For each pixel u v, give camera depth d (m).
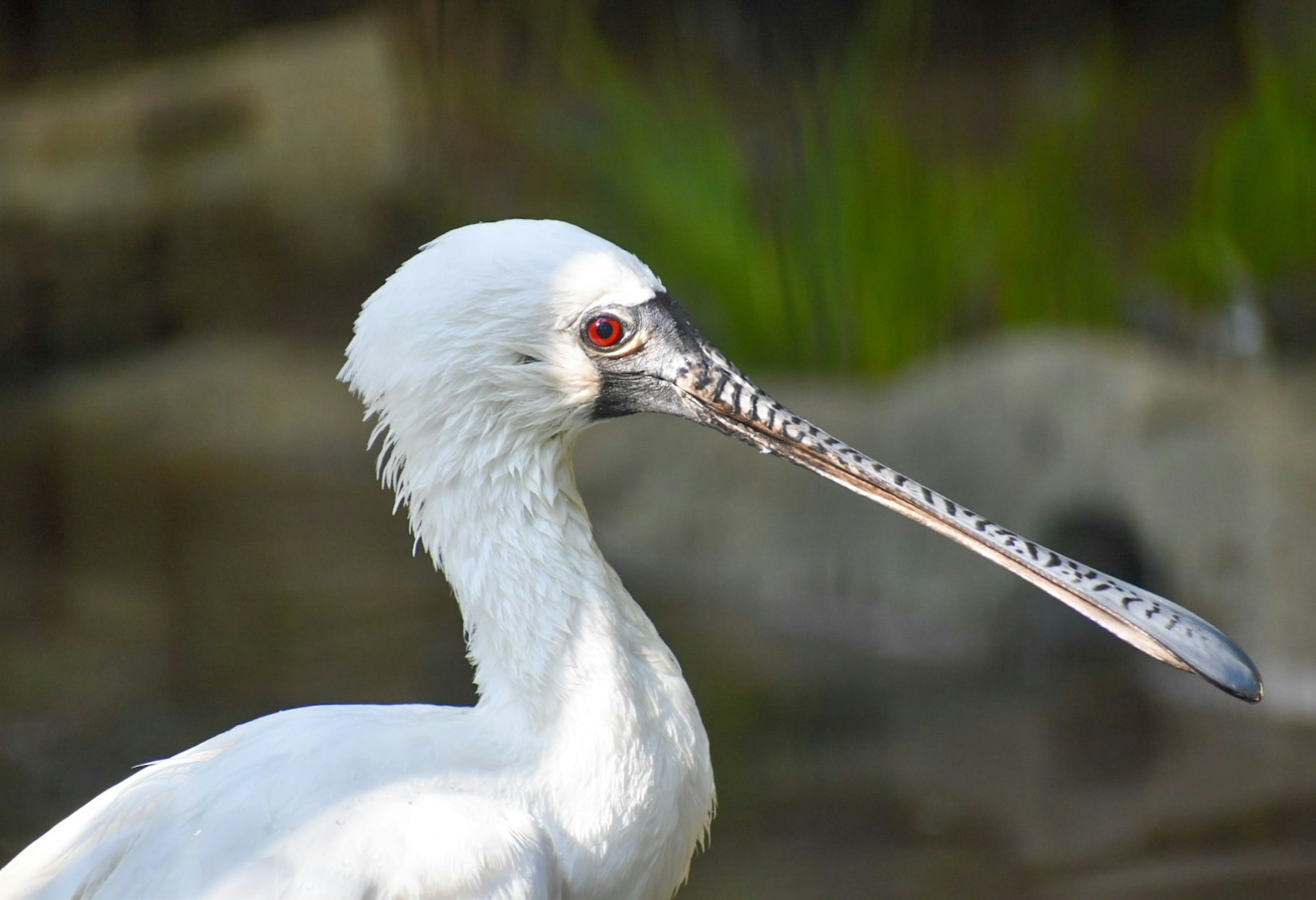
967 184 15.89
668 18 25.80
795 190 16.45
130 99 21.28
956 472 12.70
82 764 9.21
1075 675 11.41
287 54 22.14
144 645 11.28
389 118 21.98
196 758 5.34
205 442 17.28
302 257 21.62
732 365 5.53
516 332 5.30
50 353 20.31
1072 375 12.27
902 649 12.07
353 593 12.61
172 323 20.97
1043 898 7.71
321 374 19.23
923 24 23.53
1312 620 10.78
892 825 8.73
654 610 13.01
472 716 5.34
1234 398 11.78
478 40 22.58
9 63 22.94
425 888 4.74
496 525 5.36
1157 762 9.66
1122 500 11.87
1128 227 18.05
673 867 5.36
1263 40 16.11
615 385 5.44
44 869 5.07
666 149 16.56
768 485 13.59
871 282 15.11
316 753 5.04
